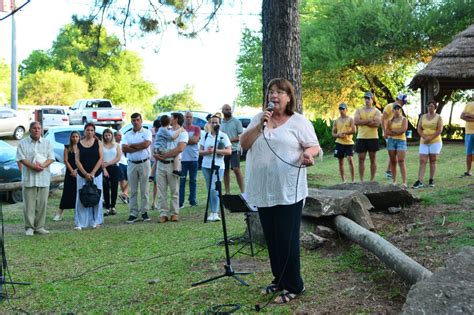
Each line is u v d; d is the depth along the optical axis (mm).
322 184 13734
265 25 10883
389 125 11562
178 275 6043
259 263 6305
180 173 10117
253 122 4727
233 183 15609
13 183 13672
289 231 4762
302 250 6512
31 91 56250
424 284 3947
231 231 8312
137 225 9883
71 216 11852
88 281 6098
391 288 5023
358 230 6031
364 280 5309
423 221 7297
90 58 13711
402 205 8078
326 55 27703
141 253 7352
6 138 30672
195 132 12062
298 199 4727
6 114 30047
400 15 26766
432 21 26453
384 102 31438
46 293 5758
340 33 28156
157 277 6016
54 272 6602
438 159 16828
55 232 9500
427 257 5777
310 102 32625
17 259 7359
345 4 28406
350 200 6891
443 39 26828
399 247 6270
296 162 4703
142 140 10383
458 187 10297
